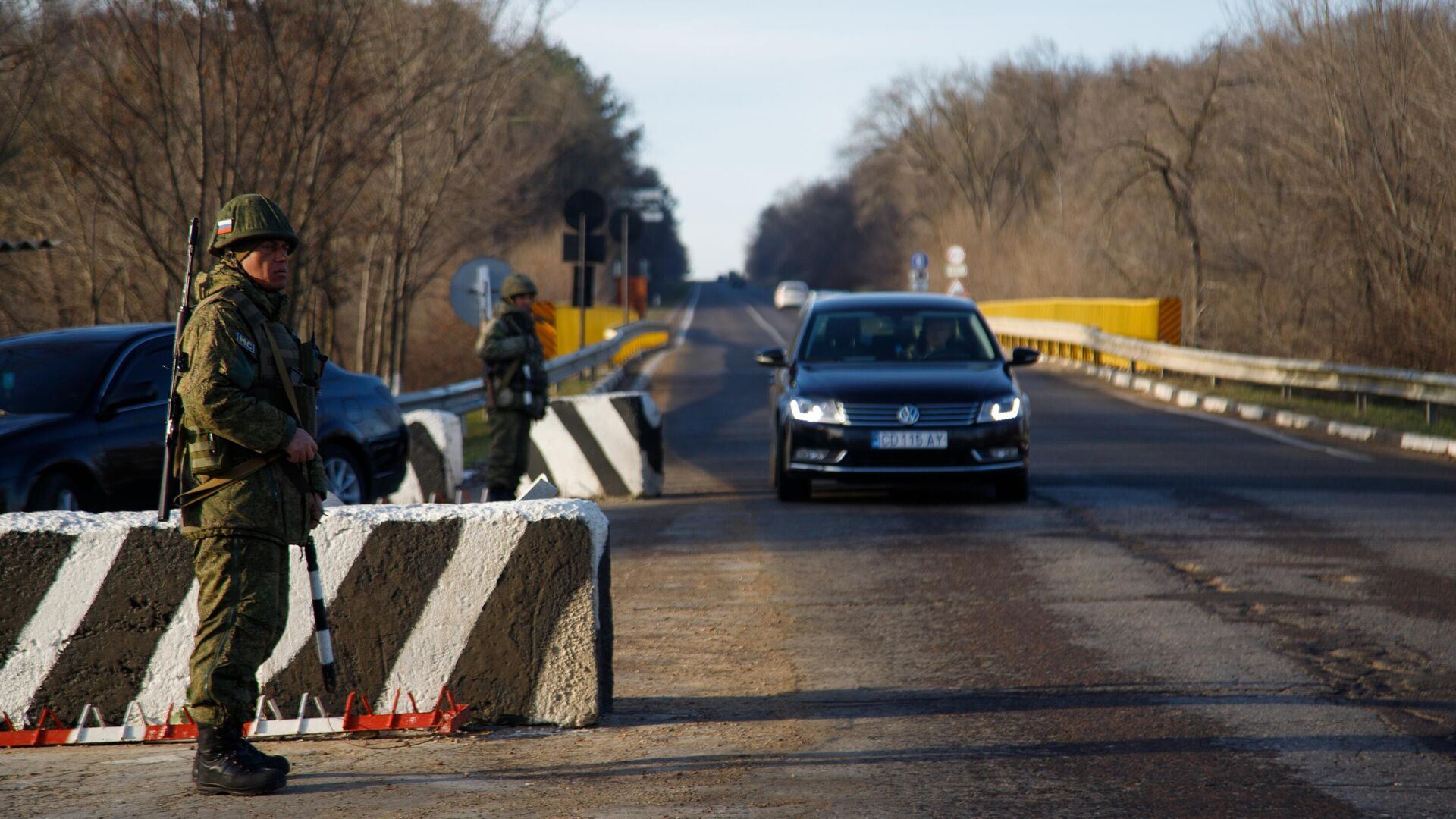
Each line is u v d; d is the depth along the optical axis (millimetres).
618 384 83000
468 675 15984
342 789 13344
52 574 15789
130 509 27516
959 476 33531
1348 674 17953
